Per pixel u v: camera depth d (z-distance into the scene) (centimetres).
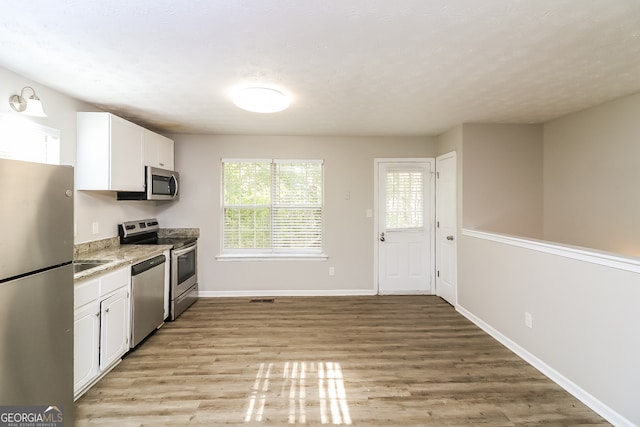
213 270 423
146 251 297
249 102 256
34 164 146
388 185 430
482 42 179
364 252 433
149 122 355
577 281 205
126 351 256
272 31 166
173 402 200
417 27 163
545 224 362
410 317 350
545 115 329
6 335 134
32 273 146
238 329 316
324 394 209
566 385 212
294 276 429
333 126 373
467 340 291
